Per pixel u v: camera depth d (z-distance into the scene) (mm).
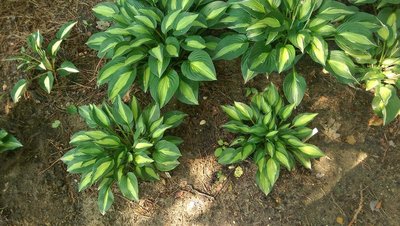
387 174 1009
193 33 1037
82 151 942
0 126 1080
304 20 988
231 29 1101
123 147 979
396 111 1000
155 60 974
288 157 955
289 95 1005
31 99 1101
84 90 1110
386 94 997
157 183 1026
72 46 1147
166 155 955
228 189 1018
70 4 1197
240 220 993
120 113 987
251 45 1031
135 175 957
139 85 1081
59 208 1020
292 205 996
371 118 1058
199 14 1009
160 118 980
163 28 990
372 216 977
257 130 973
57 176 1041
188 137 1062
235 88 1094
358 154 1031
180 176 1033
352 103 1072
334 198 999
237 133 1054
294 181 1015
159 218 1006
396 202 985
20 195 1030
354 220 975
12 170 1051
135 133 977
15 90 1059
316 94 1085
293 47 989
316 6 1013
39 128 1082
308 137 992
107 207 946
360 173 1016
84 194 1028
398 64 1013
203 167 1038
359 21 1017
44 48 1137
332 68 993
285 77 1029
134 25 987
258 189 1011
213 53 1023
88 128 1078
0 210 1018
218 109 1080
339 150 1038
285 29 1002
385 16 1062
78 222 1010
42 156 1059
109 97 990
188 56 1019
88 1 1195
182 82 1004
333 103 1074
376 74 1012
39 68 1101
